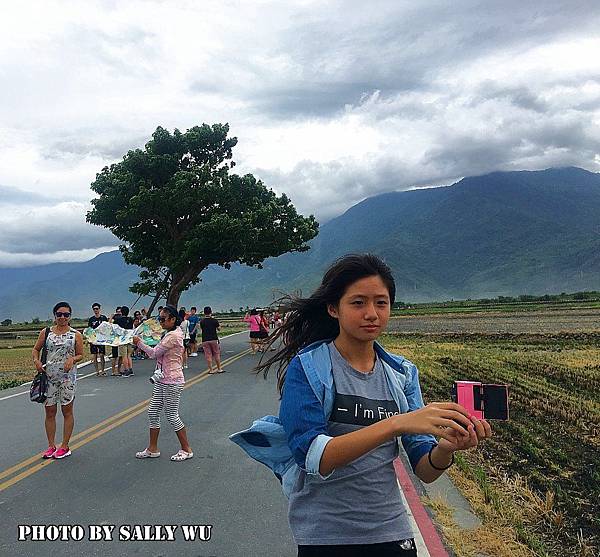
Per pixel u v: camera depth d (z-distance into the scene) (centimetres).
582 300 10744
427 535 518
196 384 1548
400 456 814
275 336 313
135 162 2705
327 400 253
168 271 3031
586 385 1547
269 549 507
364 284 264
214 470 743
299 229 2888
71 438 936
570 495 668
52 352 813
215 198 2648
